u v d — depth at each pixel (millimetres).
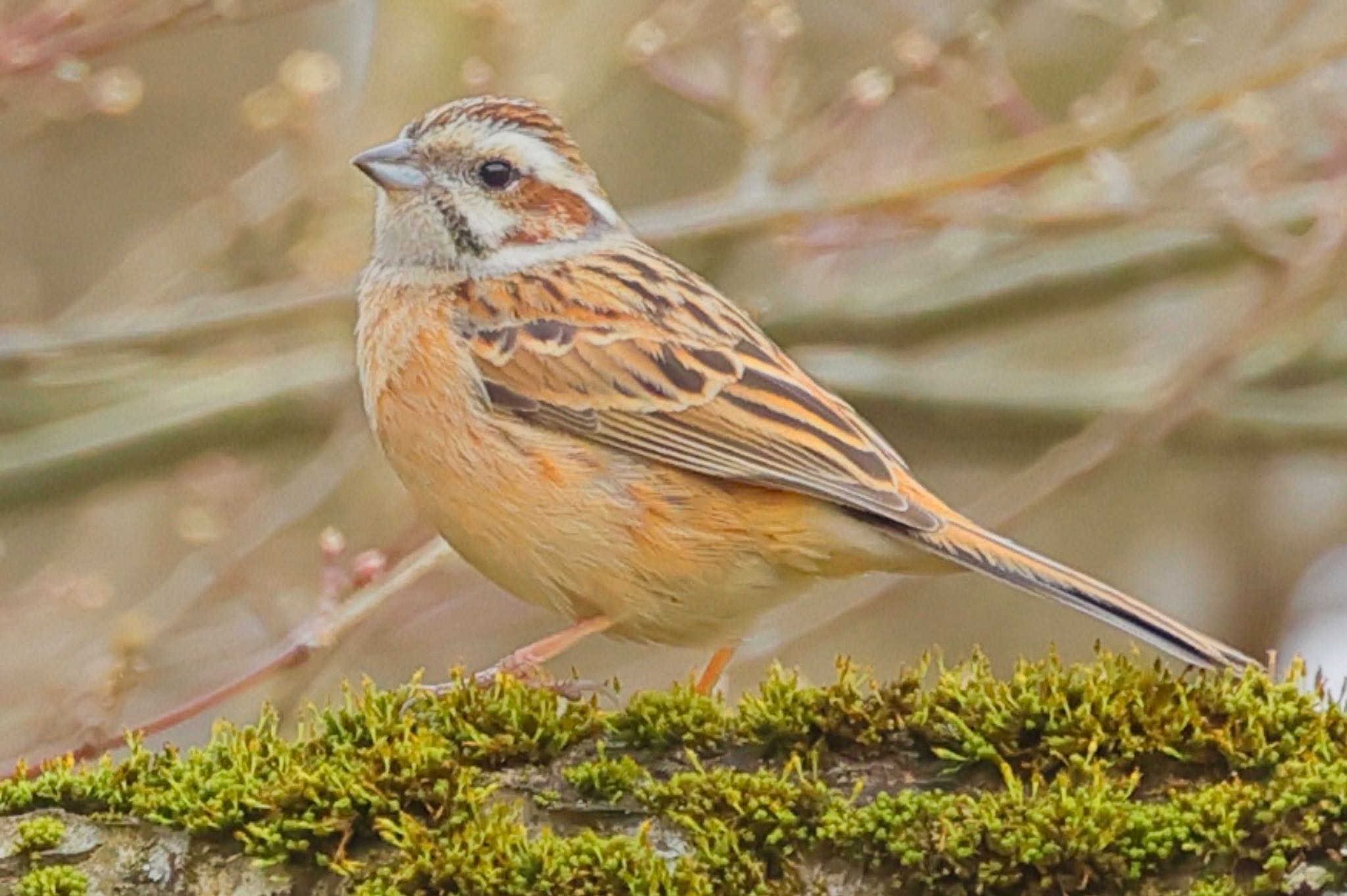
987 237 14750
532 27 13820
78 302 15516
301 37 16375
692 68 13445
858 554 8555
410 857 6426
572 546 8648
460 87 13508
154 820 6605
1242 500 17000
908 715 6738
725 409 8773
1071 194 13711
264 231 13969
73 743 10477
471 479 8805
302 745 6891
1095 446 13008
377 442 9219
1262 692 6633
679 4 13648
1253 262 13828
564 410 8773
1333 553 16812
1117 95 13164
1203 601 16844
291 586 13508
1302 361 14836
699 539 8547
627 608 8695
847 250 14047
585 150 15250
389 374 9070
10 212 16516
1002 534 12805
